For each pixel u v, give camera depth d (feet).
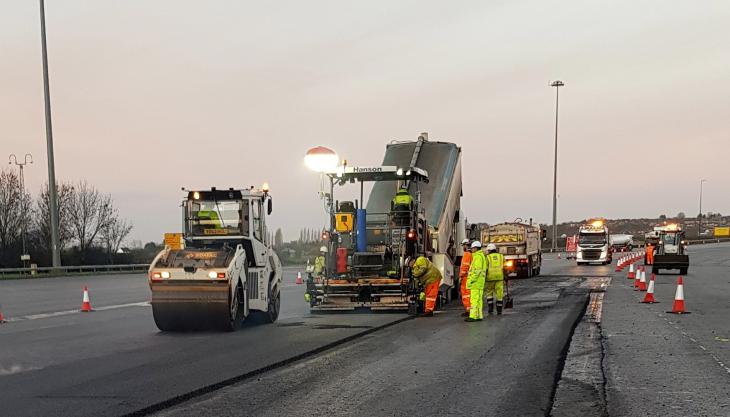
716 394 24.99
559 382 27.09
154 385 26.50
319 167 55.83
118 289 89.30
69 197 165.58
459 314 55.42
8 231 153.89
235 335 41.86
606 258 165.58
